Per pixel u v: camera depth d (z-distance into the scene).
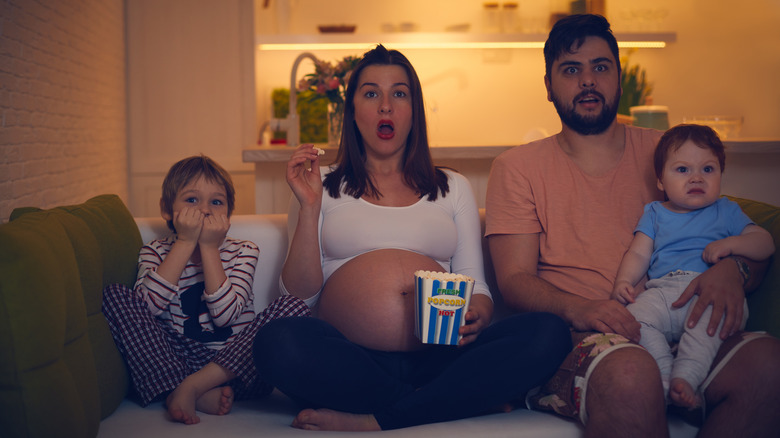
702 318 1.36
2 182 2.70
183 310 1.56
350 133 1.71
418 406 1.30
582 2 4.16
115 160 4.14
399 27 4.09
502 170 1.71
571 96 1.65
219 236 1.54
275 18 4.32
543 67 4.42
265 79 4.38
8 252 1.07
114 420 1.34
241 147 4.26
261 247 1.77
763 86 4.09
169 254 1.53
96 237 1.49
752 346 1.25
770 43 4.05
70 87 3.46
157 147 4.32
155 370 1.43
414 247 1.59
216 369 1.42
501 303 1.83
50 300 1.11
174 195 1.65
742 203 1.72
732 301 1.36
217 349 1.53
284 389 1.29
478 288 1.59
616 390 1.20
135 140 4.32
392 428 1.30
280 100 4.11
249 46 4.20
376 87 1.67
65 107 3.40
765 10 4.06
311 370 1.26
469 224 1.70
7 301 1.04
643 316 1.43
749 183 3.01
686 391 1.25
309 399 1.29
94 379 1.26
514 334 1.35
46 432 1.06
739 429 1.20
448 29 4.21
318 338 1.28
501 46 4.27
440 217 1.65
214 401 1.39
